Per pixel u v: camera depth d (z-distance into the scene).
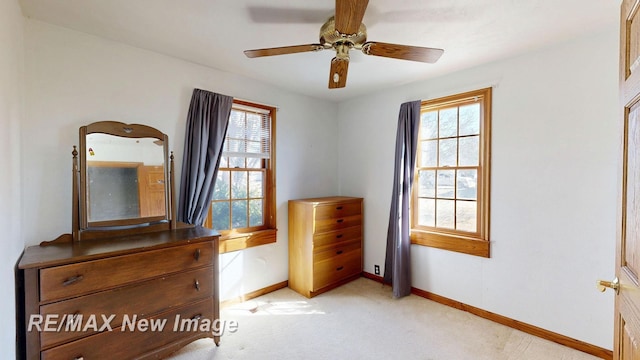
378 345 2.16
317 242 3.03
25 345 1.45
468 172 2.71
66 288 1.52
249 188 3.03
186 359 1.98
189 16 1.79
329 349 2.11
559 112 2.16
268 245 3.11
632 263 0.94
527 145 2.31
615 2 1.61
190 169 2.46
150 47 2.23
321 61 2.48
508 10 1.70
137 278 1.76
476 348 2.12
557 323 2.19
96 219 1.98
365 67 2.60
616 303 1.08
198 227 2.36
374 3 1.62
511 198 2.41
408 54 1.75
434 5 1.65
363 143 3.55
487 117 2.52
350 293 3.09
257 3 1.65
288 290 3.18
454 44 2.14
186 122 2.49
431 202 3.00
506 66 2.41
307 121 3.49
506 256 2.44
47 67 1.87
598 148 2.01
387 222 3.32
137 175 2.16
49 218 1.88
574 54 2.09
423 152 3.06
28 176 1.80
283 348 2.12
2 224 1.19
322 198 3.48
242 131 2.93
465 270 2.68
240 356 2.02
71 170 1.96
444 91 2.79
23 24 1.76
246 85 2.89
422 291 3.00
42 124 1.86
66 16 1.79
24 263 1.43
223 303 2.75
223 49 2.26
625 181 1.01
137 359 1.77
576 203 2.10
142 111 2.26
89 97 2.03
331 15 1.77
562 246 2.17
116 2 1.64
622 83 1.03
